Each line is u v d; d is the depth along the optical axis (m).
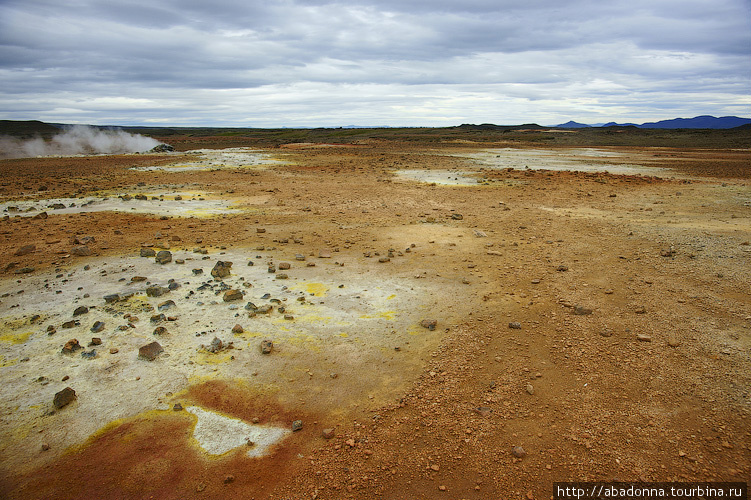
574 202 16.19
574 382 5.36
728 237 10.64
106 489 3.90
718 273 8.36
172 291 7.73
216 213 14.57
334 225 12.84
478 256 9.88
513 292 7.86
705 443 4.36
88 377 5.33
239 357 5.80
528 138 66.62
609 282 8.26
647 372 5.48
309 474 4.10
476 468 4.17
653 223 12.58
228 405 4.95
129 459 4.21
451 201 16.61
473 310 7.19
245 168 28.09
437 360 5.81
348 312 7.08
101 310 6.92
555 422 4.71
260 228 12.09
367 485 3.99
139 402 4.95
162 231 11.95
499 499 3.85
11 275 8.44
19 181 21.86
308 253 10.07
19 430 4.51
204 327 6.50
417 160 32.84
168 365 5.59
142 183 21.23
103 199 16.41
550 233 11.76
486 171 25.47
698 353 5.82
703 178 21.75
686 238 10.73
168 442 4.42
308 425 4.70
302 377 5.44
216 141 68.00
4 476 4.01
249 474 4.09
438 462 4.23
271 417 4.79
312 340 6.23
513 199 16.92
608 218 13.45
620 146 50.06
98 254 9.77
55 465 4.14
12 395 4.98
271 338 6.27
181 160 33.91
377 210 15.05
